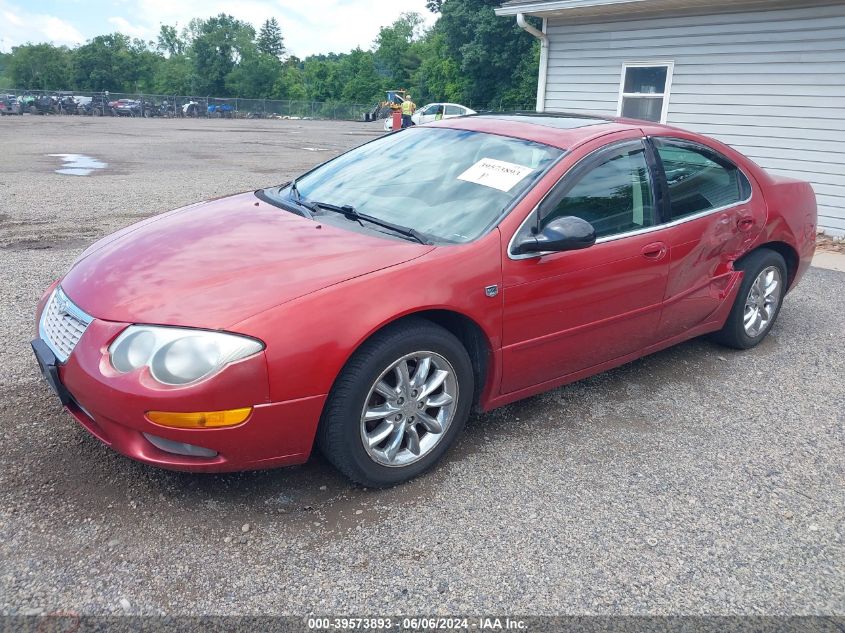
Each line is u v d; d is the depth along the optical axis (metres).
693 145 4.07
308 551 2.46
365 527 2.62
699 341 4.89
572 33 11.71
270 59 77.19
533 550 2.54
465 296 2.87
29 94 46.50
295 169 14.55
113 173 12.87
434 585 2.33
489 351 3.07
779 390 4.09
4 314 4.70
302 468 2.98
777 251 4.75
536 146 3.49
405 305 2.67
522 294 3.08
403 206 3.35
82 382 2.45
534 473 3.06
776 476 3.14
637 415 3.69
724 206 4.12
